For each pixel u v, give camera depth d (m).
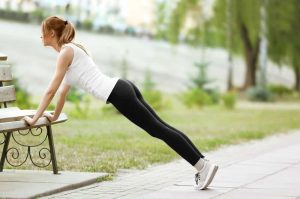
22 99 25.61
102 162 11.76
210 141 15.86
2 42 60.59
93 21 82.19
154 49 78.44
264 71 46.94
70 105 32.59
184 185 9.37
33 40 64.06
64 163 11.52
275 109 35.25
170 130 8.84
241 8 47.12
